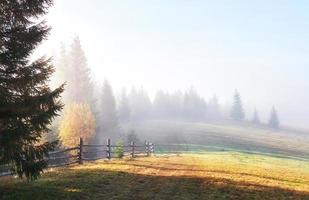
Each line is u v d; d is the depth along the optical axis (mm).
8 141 13312
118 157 34156
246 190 17750
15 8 14125
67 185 16469
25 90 14305
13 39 13930
